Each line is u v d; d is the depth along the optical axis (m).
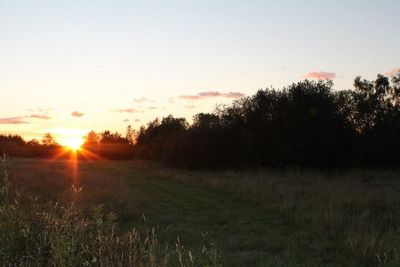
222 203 17.62
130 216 13.93
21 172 24.23
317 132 31.83
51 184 19.67
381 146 35.75
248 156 34.38
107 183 22.28
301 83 34.41
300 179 24.72
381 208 14.37
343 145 32.75
